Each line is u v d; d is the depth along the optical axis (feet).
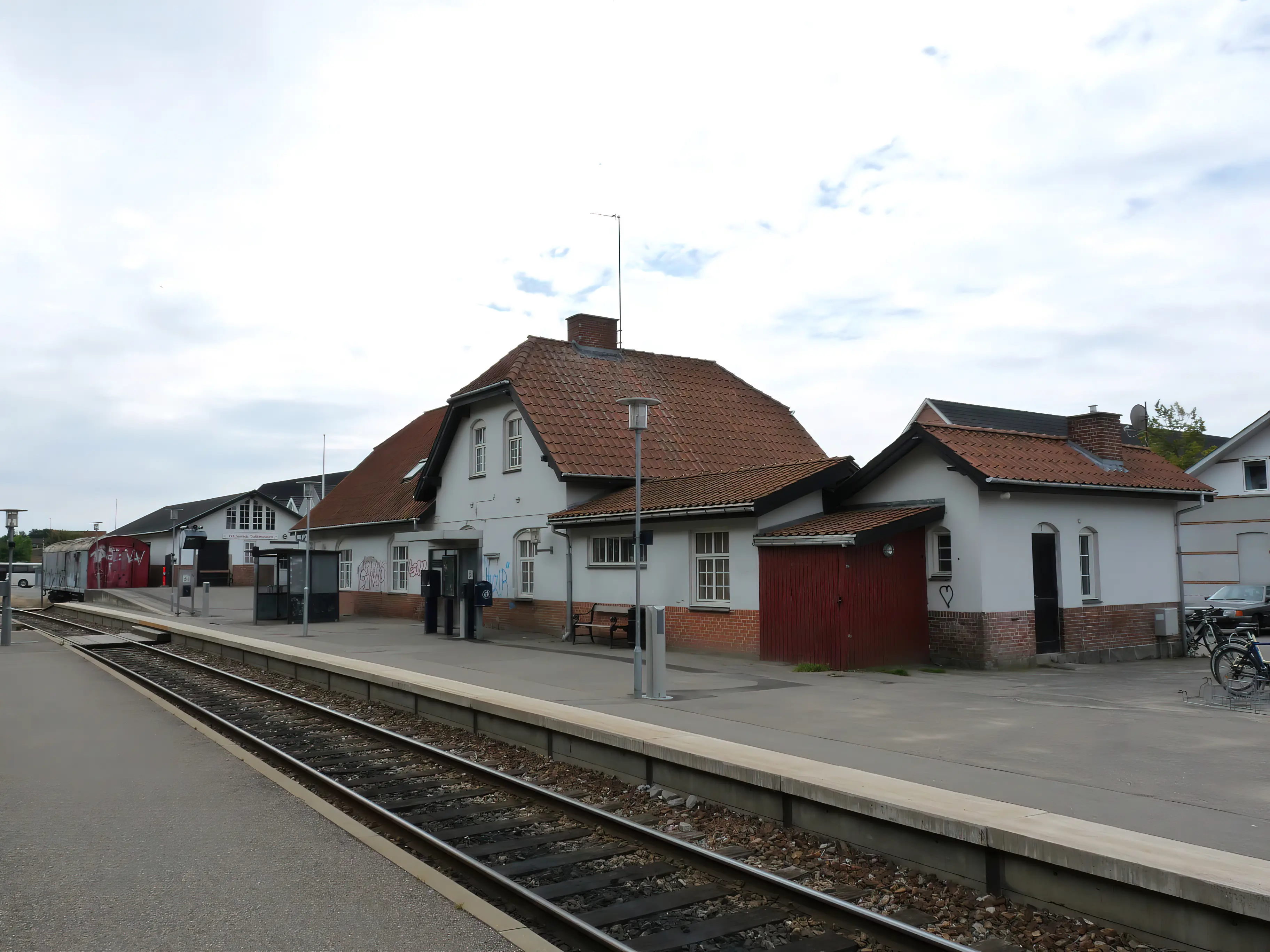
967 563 55.93
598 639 72.43
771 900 20.42
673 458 81.00
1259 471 105.81
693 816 26.66
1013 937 18.12
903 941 17.89
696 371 96.68
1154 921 17.26
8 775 31.19
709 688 46.11
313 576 100.12
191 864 21.86
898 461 60.44
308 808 26.81
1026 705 40.65
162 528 201.36
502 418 85.87
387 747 38.24
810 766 26.09
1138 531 64.85
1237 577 106.52
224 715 47.06
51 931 17.84
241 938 17.52
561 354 87.61
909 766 28.12
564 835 25.29
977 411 149.48
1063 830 19.44
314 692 55.47
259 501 203.62
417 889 20.12
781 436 92.43
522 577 82.89
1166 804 23.65
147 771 31.71
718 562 62.39
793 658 56.08
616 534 71.00
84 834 24.27
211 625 96.58
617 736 30.99
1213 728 34.88
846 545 53.26
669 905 20.21
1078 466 62.08
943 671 54.34
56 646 82.38
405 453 122.93
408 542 98.07
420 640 76.02
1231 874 16.58
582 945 18.47
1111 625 62.03
